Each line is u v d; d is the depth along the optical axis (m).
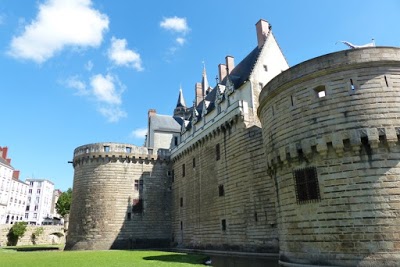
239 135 34.28
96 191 48.84
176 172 51.53
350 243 17.70
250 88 35.81
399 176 17.61
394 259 16.50
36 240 67.50
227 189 35.47
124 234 47.88
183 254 34.31
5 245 63.28
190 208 44.56
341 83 19.94
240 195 33.03
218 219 36.66
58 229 71.25
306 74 21.17
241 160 33.50
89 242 46.41
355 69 19.84
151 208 50.72
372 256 16.95
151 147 55.69
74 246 47.03
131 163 51.56
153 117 62.75
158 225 50.34
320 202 19.25
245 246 31.27
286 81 22.28
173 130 61.66
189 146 46.28
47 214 128.75
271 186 29.16
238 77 41.12
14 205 97.12
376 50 19.73
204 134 41.78
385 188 17.59
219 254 34.03
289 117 21.89
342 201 18.45
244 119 33.72
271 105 24.05
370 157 18.28
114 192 49.16
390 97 18.92
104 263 24.47
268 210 29.12
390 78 19.34
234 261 25.77
